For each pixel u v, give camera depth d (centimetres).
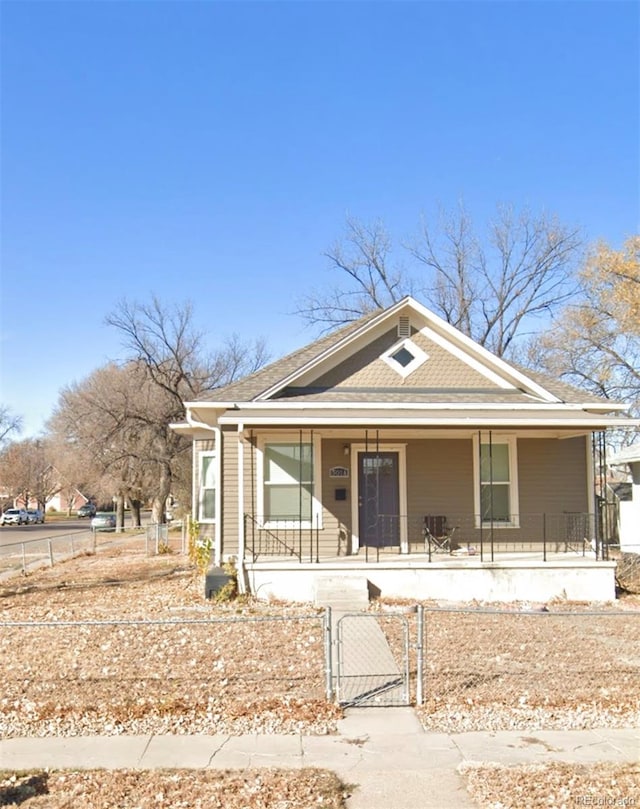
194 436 2002
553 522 1688
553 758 657
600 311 3406
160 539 3216
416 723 746
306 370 1675
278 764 649
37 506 10088
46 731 732
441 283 3900
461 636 1108
